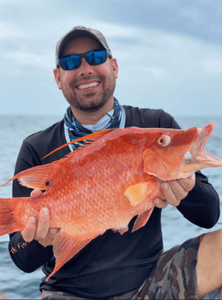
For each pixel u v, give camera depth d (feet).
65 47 8.18
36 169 6.47
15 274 11.21
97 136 6.49
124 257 7.70
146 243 7.93
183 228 15.43
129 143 6.28
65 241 6.32
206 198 7.65
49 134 8.75
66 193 6.33
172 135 6.25
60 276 7.75
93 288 7.55
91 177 6.27
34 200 6.42
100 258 7.68
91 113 8.25
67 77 8.04
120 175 6.24
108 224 6.31
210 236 7.55
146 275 7.75
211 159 6.22
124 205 6.26
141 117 8.87
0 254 12.56
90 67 7.89
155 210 8.21
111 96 8.43
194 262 7.45
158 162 6.22
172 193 6.34
